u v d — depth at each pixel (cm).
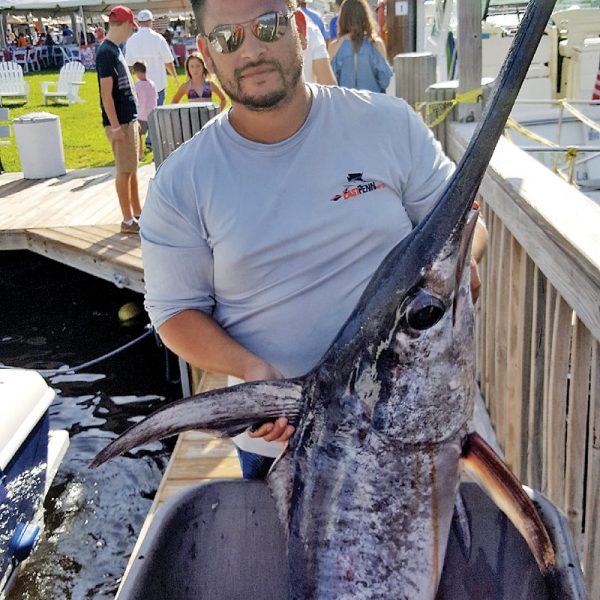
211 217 183
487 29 905
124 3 3123
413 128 190
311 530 156
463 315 137
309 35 587
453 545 165
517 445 307
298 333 187
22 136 970
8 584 399
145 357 673
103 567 415
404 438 142
